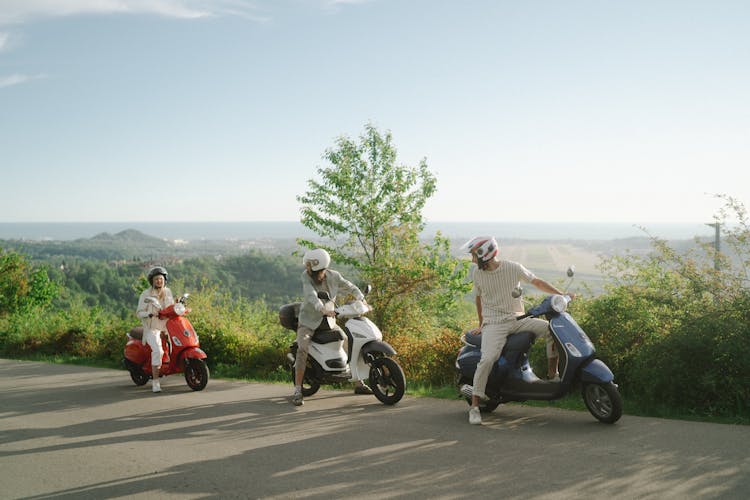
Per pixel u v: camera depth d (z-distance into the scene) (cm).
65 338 1605
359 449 525
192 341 886
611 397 557
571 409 641
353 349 738
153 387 884
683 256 735
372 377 733
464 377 644
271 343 1169
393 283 1337
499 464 465
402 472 458
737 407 590
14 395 907
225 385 934
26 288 2488
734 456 458
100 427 658
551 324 586
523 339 606
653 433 531
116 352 1391
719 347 600
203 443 571
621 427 556
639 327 717
